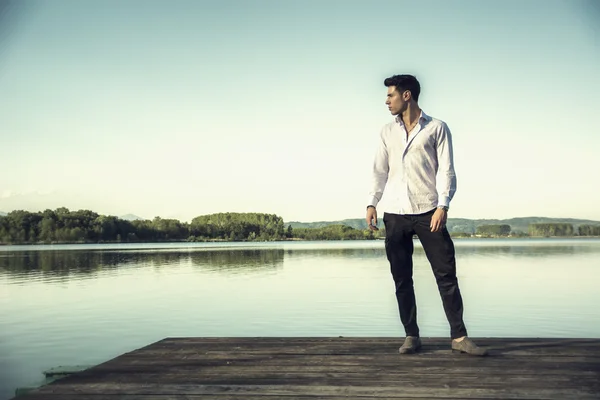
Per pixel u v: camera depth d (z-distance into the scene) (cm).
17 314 1229
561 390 288
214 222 14375
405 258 384
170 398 287
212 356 383
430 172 375
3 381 617
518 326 1015
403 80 375
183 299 1511
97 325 1060
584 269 2750
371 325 1039
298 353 385
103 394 296
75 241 10575
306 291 1714
